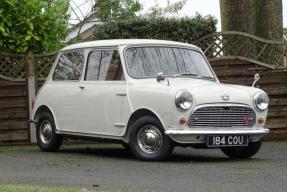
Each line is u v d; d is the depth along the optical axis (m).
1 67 15.12
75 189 7.76
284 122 15.88
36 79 15.21
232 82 15.66
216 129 10.75
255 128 11.20
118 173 9.55
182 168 10.10
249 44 15.91
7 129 15.09
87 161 11.21
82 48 12.57
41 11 15.96
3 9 15.48
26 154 12.63
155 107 10.82
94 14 27.70
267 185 8.40
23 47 15.70
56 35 16.38
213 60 15.70
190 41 16.83
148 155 10.93
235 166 10.42
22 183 8.56
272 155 12.35
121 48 11.78
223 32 15.83
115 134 11.51
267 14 19.16
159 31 16.91
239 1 18.11
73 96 12.42
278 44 15.93
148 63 11.70
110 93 11.62
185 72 11.87
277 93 15.82
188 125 10.59
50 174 9.49
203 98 10.66
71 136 12.52
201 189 8.04
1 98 15.09
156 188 8.09
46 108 13.16
